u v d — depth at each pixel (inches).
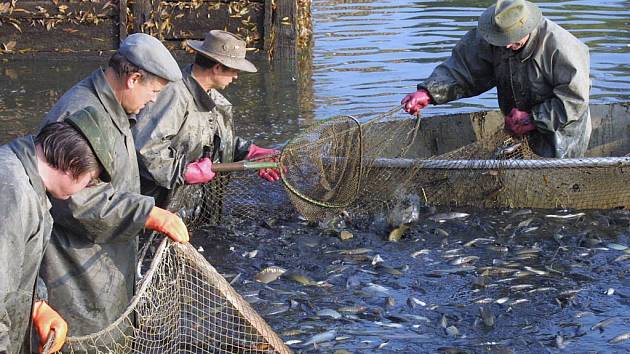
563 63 307.1
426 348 223.3
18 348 160.4
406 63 539.5
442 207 324.8
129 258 204.7
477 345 224.4
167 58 194.7
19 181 149.2
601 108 377.7
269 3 569.9
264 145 392.8
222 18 578.6
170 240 197.6
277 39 573.3
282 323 237.1
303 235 300.7
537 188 318.3
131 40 195.8
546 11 668.7
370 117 426.3
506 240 294.7
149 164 257.4
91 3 581.3
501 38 302.4
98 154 156.6
